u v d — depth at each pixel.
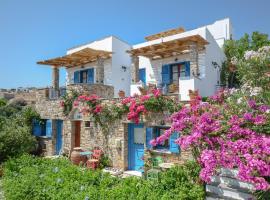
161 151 10.73
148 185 7.80
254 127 6.48
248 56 10.01
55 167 10.66
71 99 15.38
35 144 16.47
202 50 15.95
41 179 9.23
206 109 7.85
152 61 18.59
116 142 12.57
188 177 7.83
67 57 18.73
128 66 20.69
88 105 13.93
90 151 13.91
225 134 6.73
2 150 13.61
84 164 13.24
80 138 15.05
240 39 20.06
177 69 17.38
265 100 7.88
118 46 20.08
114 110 12.66
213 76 16.44
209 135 6.86
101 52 18.00
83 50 17.36
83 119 14.42
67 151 15.57
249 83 9.68
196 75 14.34
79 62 20.86
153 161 10.89
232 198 7.14
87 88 14.91
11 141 14.09
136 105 11.54
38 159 12.30
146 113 11.17
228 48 19.09
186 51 16.47
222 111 7.46
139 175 11.34
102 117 13.30
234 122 6.66
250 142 5.99
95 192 7.52
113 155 12.83
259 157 5.68
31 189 7.78
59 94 18.11
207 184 7.71
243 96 8.05
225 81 16.92
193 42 14.40
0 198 8.63
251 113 6.84
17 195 7.58
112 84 19.47
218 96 9.23
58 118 16.36
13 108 25.00
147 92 13.12
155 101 10.84
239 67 10.45
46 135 17.27
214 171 6.39
